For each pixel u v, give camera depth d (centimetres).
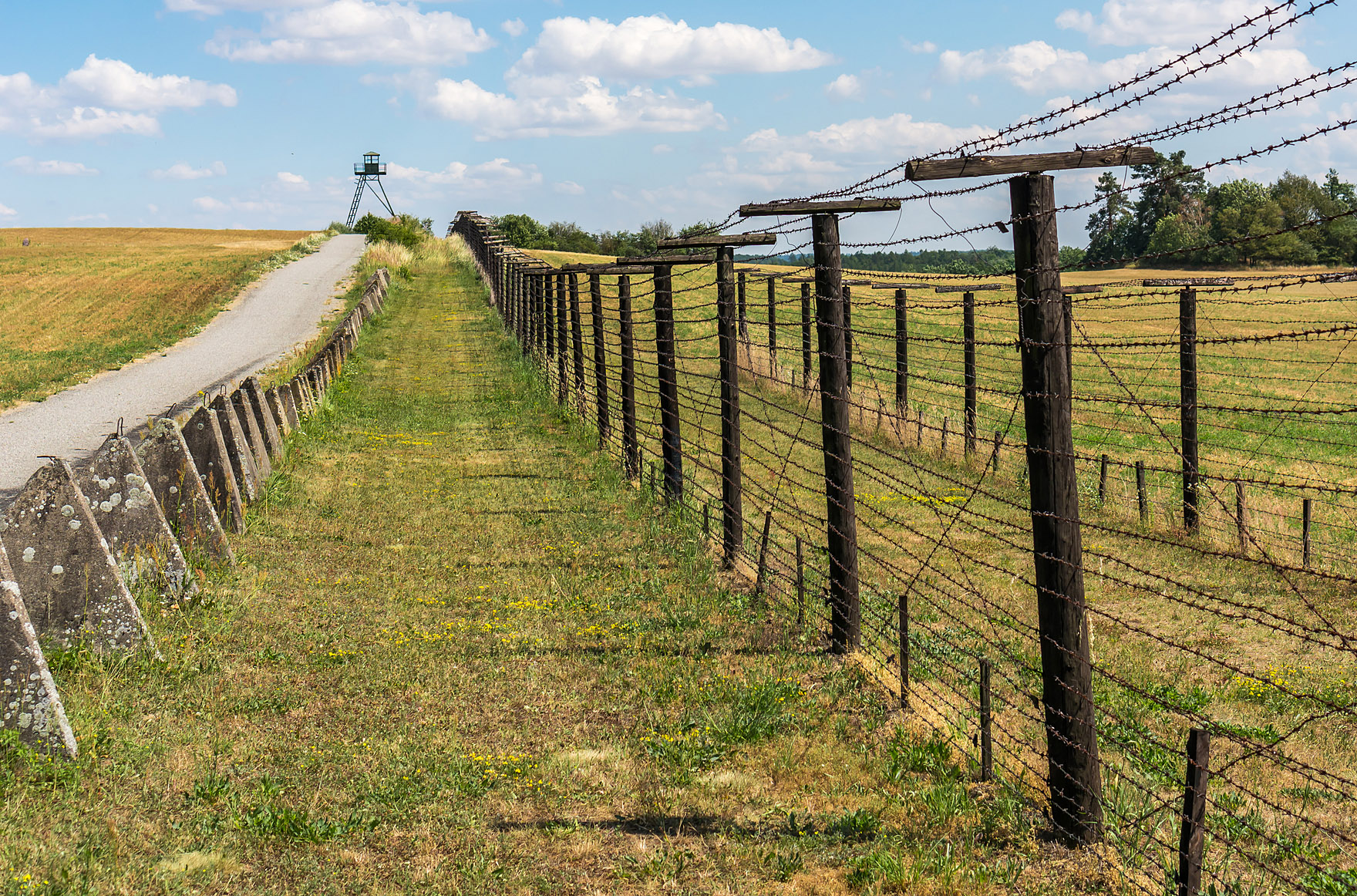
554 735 652
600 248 13162
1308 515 1178
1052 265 494
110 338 3603
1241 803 573
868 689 738
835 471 826
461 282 5825
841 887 471
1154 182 421
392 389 2556
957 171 508
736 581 1043
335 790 564
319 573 1041
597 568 1081
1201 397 3044
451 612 925
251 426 1415
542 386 2470
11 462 1673
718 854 500
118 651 729
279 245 8094
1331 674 821
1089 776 507
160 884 456
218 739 623
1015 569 1190
